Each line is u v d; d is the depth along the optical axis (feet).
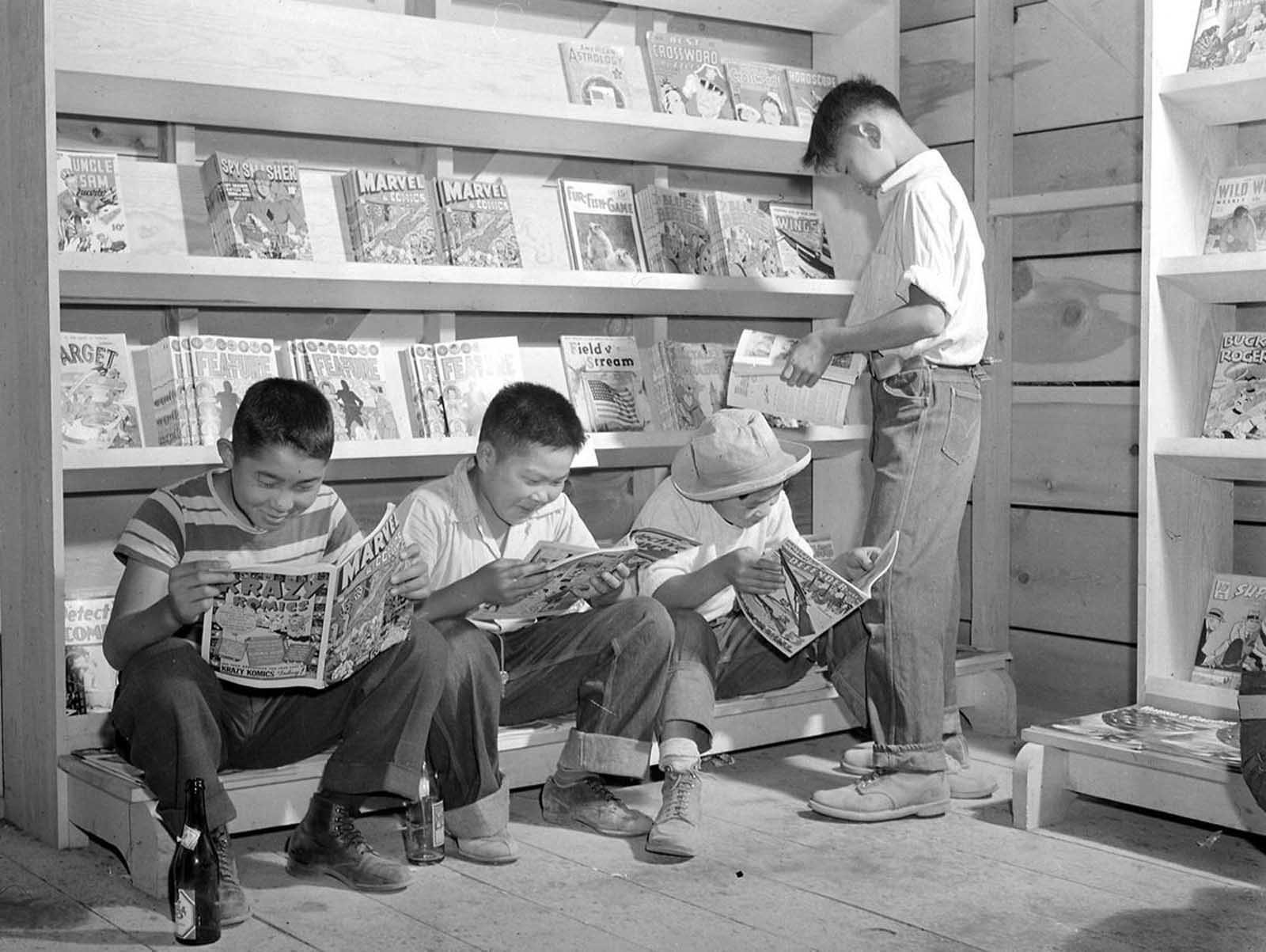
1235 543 10.37
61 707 8.30
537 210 10.85
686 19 12.01
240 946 6.70
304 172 10.02
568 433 8.25
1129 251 11.16
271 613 6.83
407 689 7.45
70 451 8.29
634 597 8.64
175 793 7.02
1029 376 11.80
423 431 9.82
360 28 10.04
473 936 6.83
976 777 9.34
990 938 6.81
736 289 10.69
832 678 9.57
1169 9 9.29
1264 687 5.98
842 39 12.35
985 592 11.77
